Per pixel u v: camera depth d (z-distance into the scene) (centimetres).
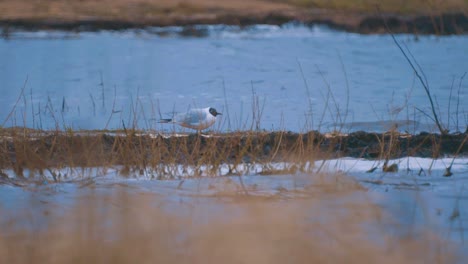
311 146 1692
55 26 4212
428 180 1490
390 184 1434
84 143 1692
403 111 2441
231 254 1002
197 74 3112
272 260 961
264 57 3559
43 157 1670
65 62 3331
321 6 4969
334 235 1084
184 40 4022
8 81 2919
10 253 1000
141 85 2861
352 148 1855
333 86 2897
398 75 3130
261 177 1508
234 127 2192
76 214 1193
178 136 1889
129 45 3822
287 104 2555
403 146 1880
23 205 1265
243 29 4362
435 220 1176
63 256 984
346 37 4197
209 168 1625
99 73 3108
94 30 4225
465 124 2259
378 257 1002
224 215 1190
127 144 1673
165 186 1425
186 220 1155
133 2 4969
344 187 1395
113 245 1020
